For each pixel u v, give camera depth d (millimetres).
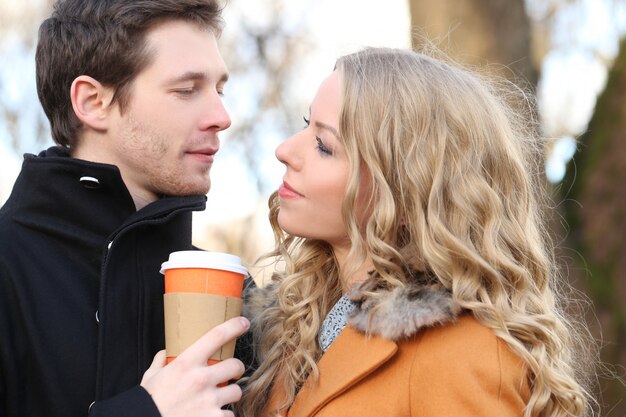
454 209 2760
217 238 9797
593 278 6871
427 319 2564
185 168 2977
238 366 2561
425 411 2561
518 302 2732
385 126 2750
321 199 2805
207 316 2551
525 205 2916
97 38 2918
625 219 7004
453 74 2883
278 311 3000
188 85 2947
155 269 2867
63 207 2814
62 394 2676
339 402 2646
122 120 2941
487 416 2465
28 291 2730
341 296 2994
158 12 2918
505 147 2891
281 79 9664
